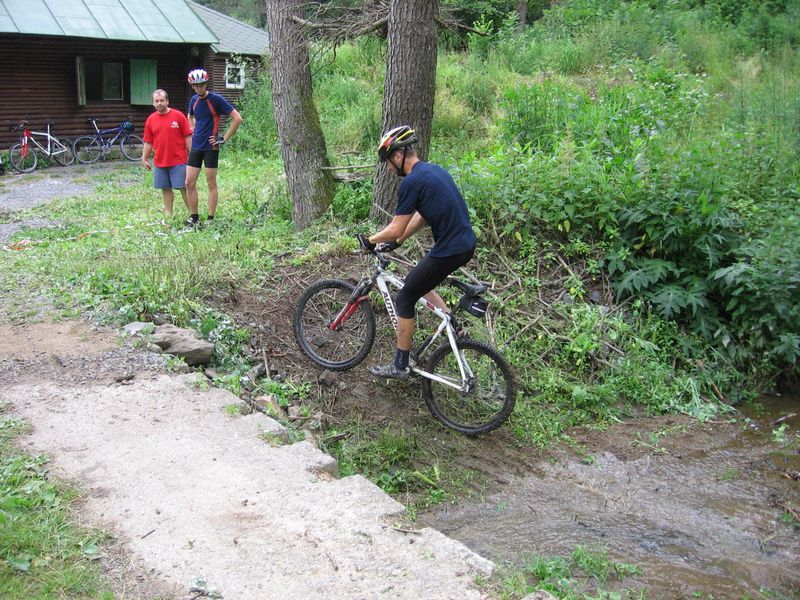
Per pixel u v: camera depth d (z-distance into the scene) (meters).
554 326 6.93
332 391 5.98
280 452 4.45
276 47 8.73
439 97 15.21
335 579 3.31
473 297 5.34
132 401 4.96
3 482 3.87
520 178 8.07
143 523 3.65
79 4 17.81
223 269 7.28
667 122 11.27
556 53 18.34
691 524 4.86
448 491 5.14
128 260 7.53
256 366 6.05
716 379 6.85
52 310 6.47
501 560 4.31
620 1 22.50
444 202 4.96
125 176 15.62
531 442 5.75
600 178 7.91
